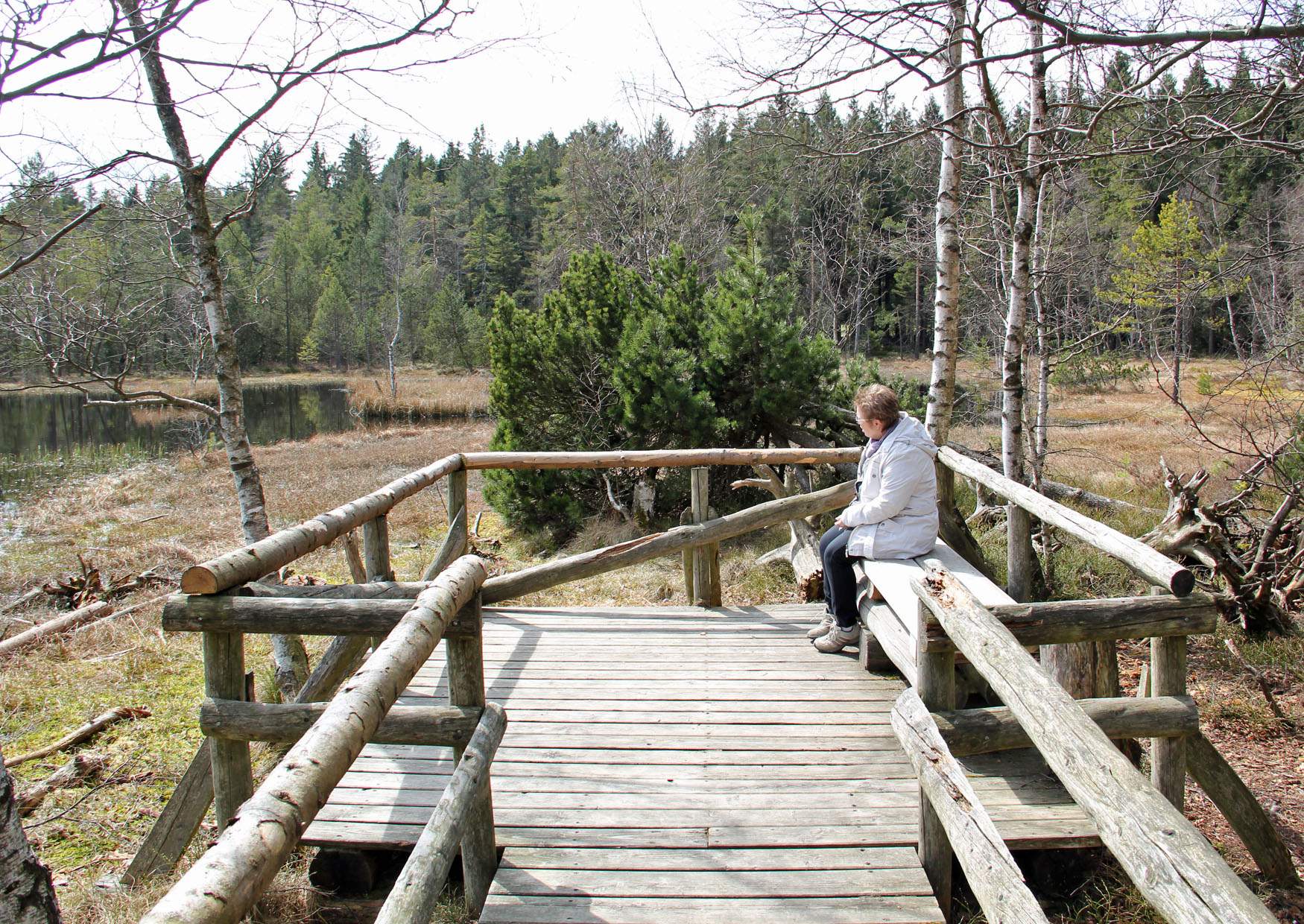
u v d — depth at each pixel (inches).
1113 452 564.1
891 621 173.9
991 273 502.6
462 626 112.3
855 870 119.2
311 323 2185.0
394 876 137.3
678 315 438.0
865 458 177.6
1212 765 134.0
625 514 400.2
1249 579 238.2
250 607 119.4
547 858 122.2
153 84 198.2
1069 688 143.3
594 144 975.6
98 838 171.9
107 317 261.3
